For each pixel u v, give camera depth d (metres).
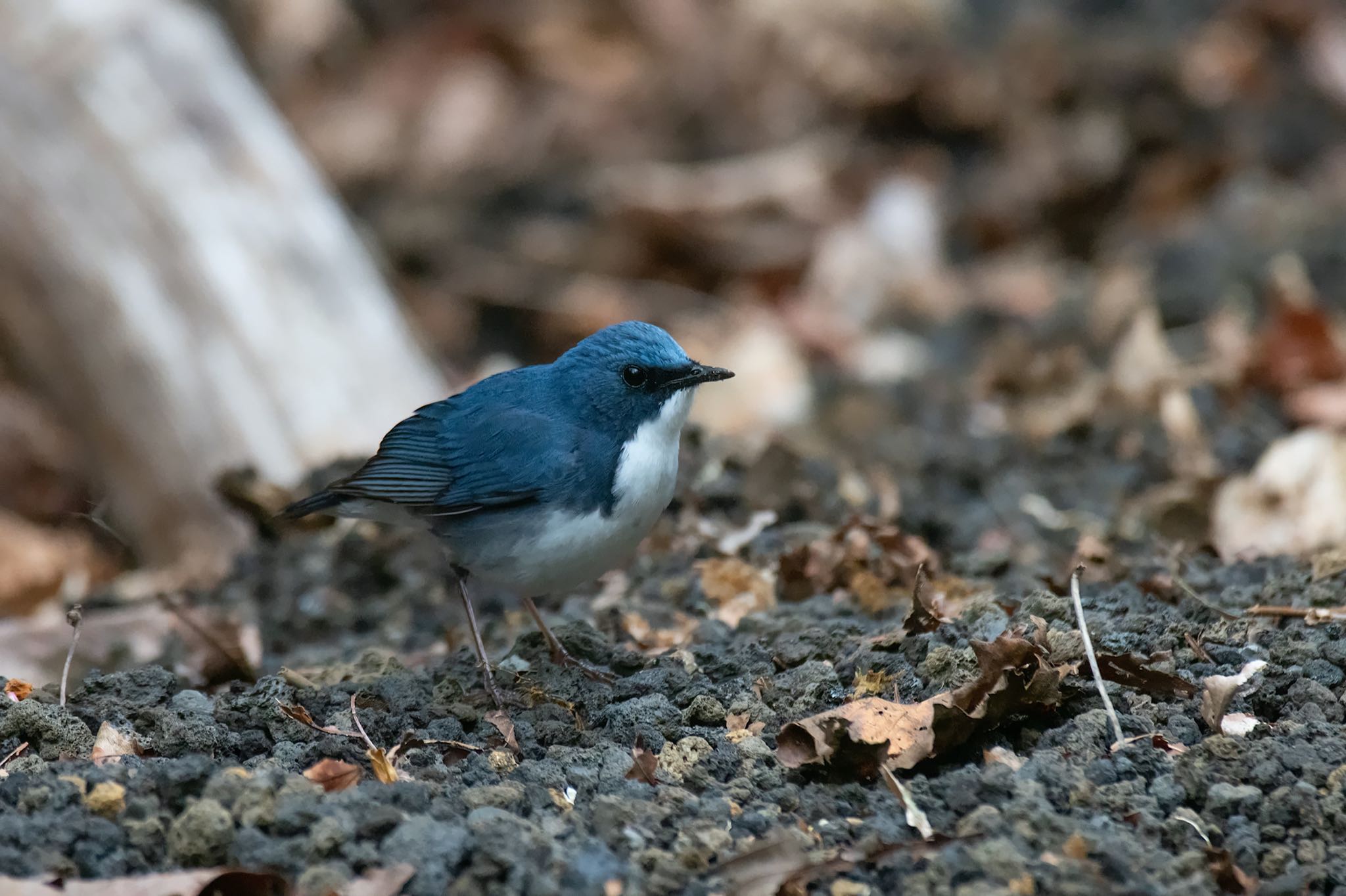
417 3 21.61
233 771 6.34
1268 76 19.64
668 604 9.65
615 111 20.20
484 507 8.25
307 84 20.42
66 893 5.58
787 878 5.81
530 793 6.55
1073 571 7.60
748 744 7.00
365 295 14.26
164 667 8.38
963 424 13.55
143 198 13.70
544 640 8.73
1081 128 18.97
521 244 18.44
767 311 17.30
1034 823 6.07
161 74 14.15
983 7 21.45
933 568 9.70
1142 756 6.66
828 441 13.33
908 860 5.96
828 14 20.72
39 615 11.17
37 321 13.67
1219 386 13.18
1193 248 16.38
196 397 13.39
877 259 17.23
